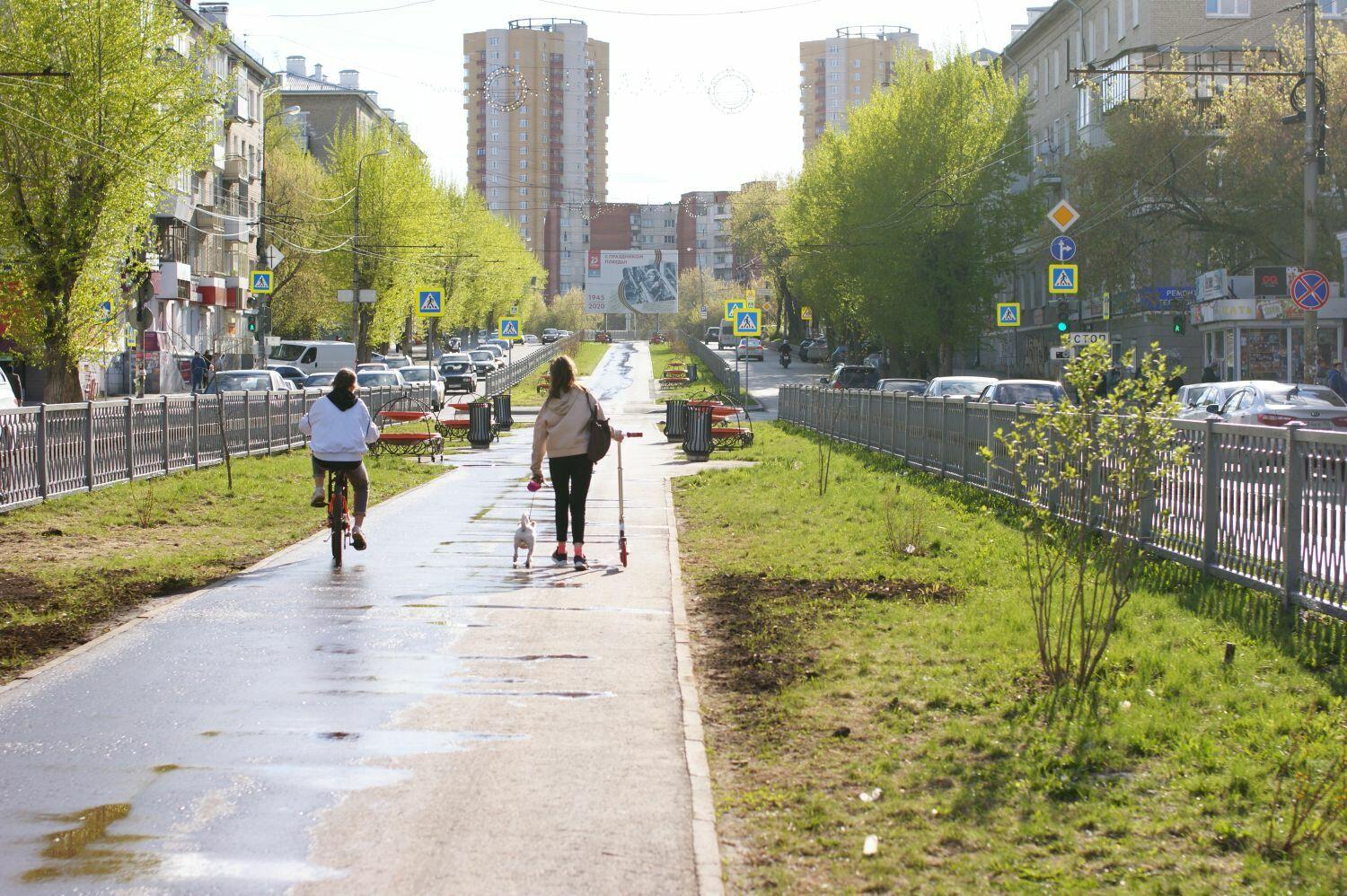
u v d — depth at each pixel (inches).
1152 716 267.7
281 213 3186.5
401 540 582.2
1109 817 217.2
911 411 964.6
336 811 223.8
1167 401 311.9
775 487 828.6
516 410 2177.7
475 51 5526.6
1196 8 2266.2
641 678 319.3
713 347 4584.2
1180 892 186.5
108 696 301.0
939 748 259.0
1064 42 2755.9
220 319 2878.9
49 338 1267.2
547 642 360.8
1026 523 346.3
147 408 861.2
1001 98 2239.2
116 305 1320.1
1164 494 462.6
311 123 4662.9
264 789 235.1
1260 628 344.5
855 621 388.2
